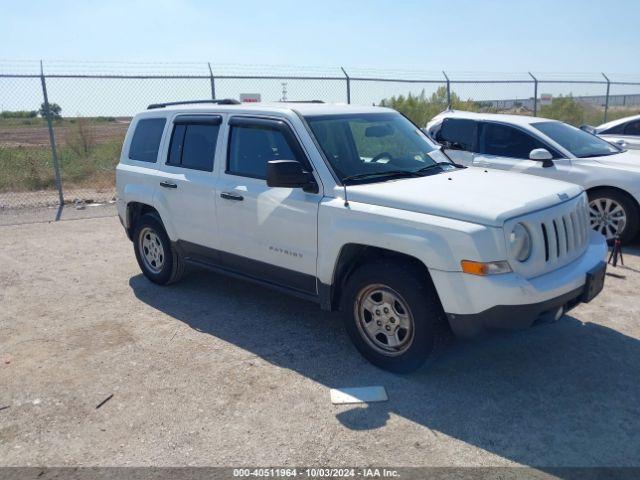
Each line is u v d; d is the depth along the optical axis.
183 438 3.52
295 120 4.75
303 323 5.25
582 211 4.41
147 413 3.79
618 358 4.44
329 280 4.44
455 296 3.74
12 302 5.92
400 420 3.65
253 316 5.43
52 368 4.45
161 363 4.50
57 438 3.54
